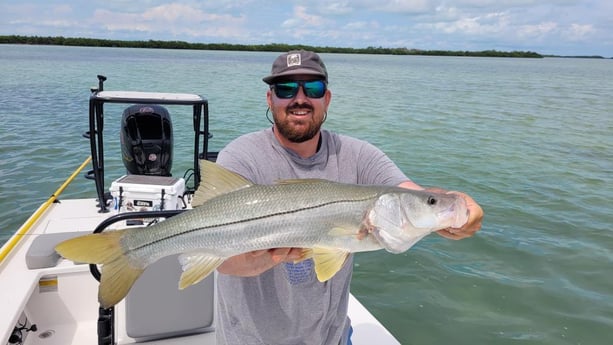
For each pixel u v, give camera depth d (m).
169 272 3.73
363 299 5.67
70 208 5.48
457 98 28.62
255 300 2.63
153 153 5.61
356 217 2.56
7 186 9.05
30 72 33.59
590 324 5.26
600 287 6.03
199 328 3.92
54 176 9.74
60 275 4.09
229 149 2.73
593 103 29.14
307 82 2.55
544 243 7.30
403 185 2.76
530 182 10.77
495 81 48.66
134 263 2.45
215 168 2.52
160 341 3.87
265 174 2.67
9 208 8.05
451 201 2.53
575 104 28.19
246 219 2.48
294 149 2.72
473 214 2.50
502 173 11.48
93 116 4.94
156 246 2.46
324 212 2.53
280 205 2.50
